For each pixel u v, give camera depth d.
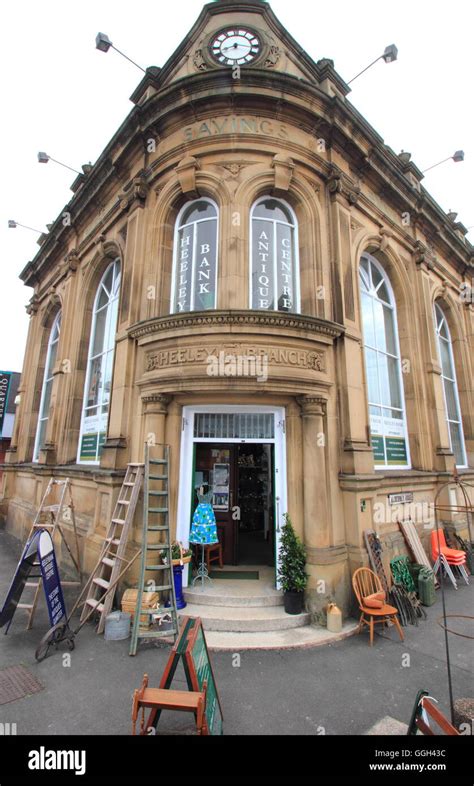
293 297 7.04
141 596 4.88
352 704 3.61
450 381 12.12
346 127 7.93
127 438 6.67
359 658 4.54
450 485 9.30
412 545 7.20
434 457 9.28
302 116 7.27
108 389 8.85
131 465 6.07
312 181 7.34
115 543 5.63
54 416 10.12
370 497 6.39
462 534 9.33
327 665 4.36
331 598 5.48
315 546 5.66
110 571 6.08
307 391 6.06
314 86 7.19
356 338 7.04
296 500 5.98
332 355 6.66
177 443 6.25
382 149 8.96
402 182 9.51
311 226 7.11
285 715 3.43
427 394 9.53
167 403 6.32
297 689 3.86
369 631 5.29
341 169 7.93
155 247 7.21
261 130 7.01
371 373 8.55
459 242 12.19
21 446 13.35
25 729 3.19
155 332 6.39
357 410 6.65
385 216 9.06
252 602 5.63
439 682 4.03
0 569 8.46
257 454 8.48
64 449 9.62
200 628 3.32
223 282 6.40
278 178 6.89
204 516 6.17
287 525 5.80
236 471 7.48
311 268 6.96
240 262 6.46
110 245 9.18
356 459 6.21
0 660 4.38
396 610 5.19
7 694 3.69
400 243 9.70
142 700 2.77
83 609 5.45
